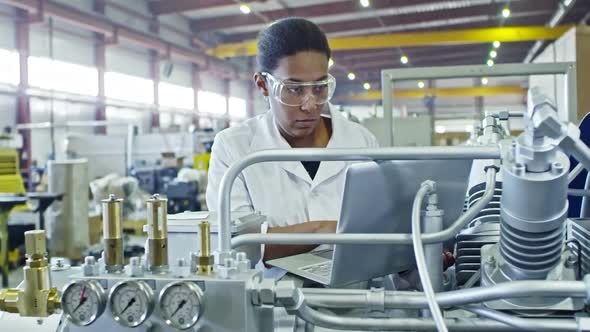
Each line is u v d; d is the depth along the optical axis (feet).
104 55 25.86
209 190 4.45
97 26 22.50
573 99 6.80
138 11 26.00
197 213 3.50
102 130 26.48
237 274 2.38
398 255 2.97
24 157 22.12
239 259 2.46
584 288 2.19
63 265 3.31
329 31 26.84
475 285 2.97
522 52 33.96
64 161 13.55
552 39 25.52
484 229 3.27
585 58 13.09
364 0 21.88
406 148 2.48
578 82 12.82
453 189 2.67
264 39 3.91
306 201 4.45
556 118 2.06
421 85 41.06
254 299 2.33
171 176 17.87
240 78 36.42
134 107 28.04
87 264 2.44
